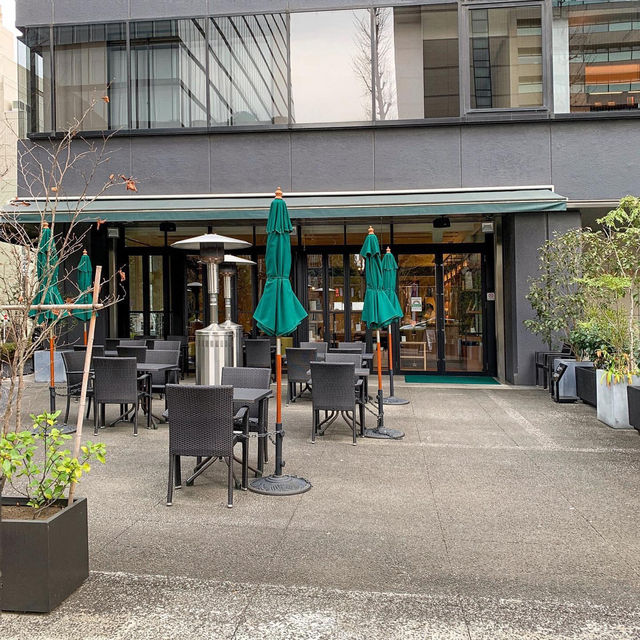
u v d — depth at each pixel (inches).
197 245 377.4
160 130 490.3
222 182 489.7
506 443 271.7
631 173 453.4
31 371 551.2
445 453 254.1
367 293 309.4
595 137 456.4
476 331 533.0
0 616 104.5
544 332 414.3
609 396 307.3
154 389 338.3
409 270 540.7
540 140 462.0
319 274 543.2
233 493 201.0
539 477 218.4
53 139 496.1
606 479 215.3
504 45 468.4
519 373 458.9
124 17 504.1
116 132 479.8
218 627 115.8
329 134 481.7
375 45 481.1
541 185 458.3
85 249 498.6
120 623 117.2
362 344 440.5
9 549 120.0
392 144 476.4
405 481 214.2
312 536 163.0
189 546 155.8
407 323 542.3
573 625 116.6
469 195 453.7
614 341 327.9
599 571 141.3
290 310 213.0
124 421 324.2
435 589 131.9
